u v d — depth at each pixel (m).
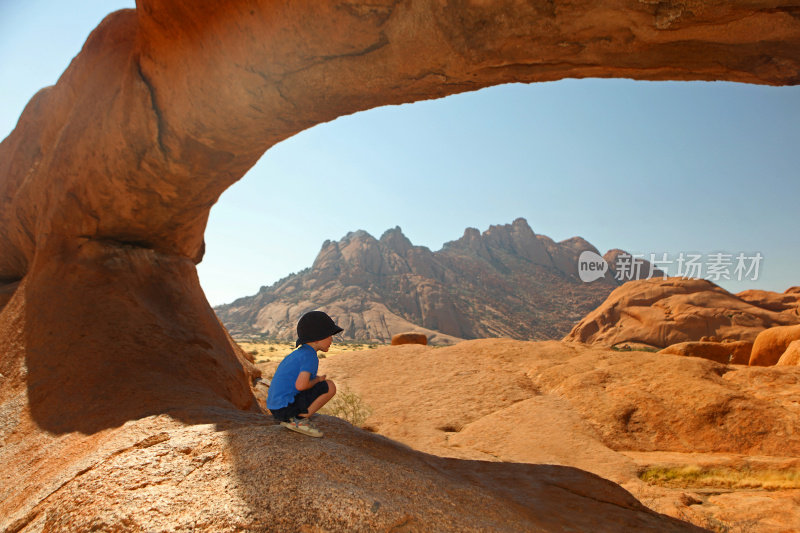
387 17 4.95
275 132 6.99
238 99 6.32
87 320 7.57
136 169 7.96
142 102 7.30
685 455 8.21
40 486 4.25
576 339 81.12
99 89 8.48
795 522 5.32
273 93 6.10
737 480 6.91
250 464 3.21
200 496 2.95
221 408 5.40
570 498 4.80
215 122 6.82
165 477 3.28
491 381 12.85
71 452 4.87
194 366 7.56
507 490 4.73
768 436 8.29
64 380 6.54
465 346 16.17
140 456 3.65
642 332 70.94
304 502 2.77
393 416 11.50
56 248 8.75
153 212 8.70
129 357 7.02
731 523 5.34
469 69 5.32
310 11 5.09
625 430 9.28
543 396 11.49
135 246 9.38
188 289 9.71
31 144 10.88
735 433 8.55
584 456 8.23
